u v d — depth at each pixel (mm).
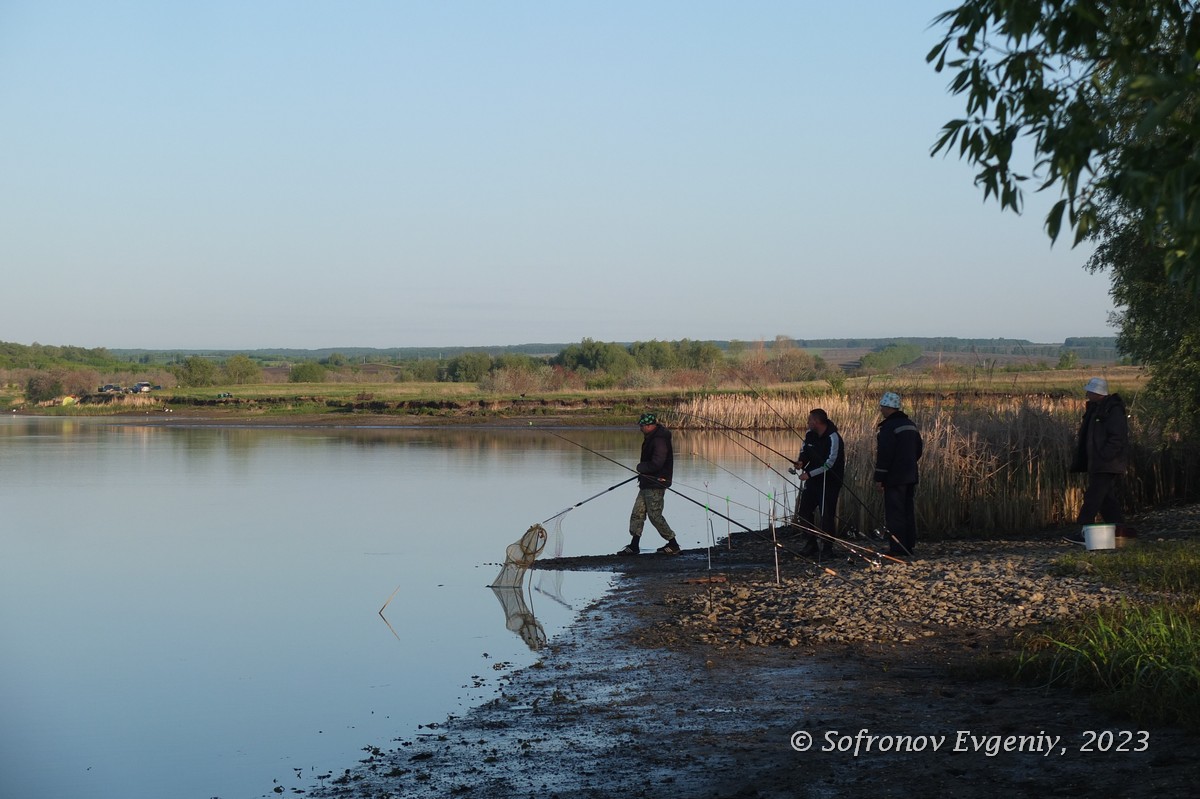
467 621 11438
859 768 5926
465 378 117375
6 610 12383
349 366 159125
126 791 6516
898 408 13242
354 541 17625
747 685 8078
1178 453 18344
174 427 58125
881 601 10438
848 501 16047
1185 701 6285
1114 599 9453
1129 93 3512
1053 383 23656
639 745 6797
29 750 7336
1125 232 17109
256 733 7660
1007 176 4820
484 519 20297
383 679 9102
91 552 16688
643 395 61938
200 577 14484
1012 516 15859
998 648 8492
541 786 6168
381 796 6242
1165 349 17812
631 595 12430
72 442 44719
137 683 9148
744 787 5793
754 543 16469
